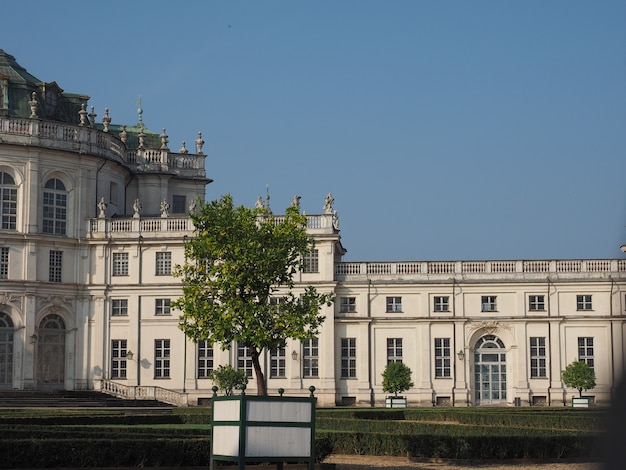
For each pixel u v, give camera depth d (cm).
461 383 7944
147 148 9256
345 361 8069
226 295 5506
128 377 8150
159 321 8200
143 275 8269
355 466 3303
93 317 8250
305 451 2366
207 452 2998
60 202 8256
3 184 8012
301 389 7988
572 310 7938
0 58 8744
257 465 3008
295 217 5603
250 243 5419
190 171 9525
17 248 8012
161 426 4088
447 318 8000
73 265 8275
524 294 7988
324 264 8081
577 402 7131
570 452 3559
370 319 8038
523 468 3312
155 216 8619
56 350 8156
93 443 2880
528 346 7938
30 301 7981
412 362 8019
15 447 2791
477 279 8025
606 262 7956
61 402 7181
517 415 4828
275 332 5559
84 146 8319
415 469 3241
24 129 8069
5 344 7944
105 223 8312
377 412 5562
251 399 2322
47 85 8731
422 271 8106
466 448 3509
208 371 8125
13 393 7462
